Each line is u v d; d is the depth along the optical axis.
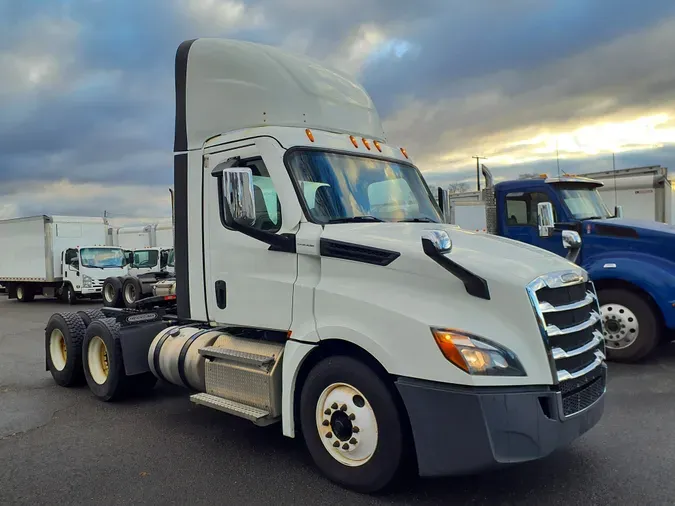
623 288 7.52
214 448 4.85
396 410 3.58
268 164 4.43
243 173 3.95
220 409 4.50
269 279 4.37
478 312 3.46
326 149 4.60
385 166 5.02
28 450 4.89
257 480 4.14
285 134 4.44
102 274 21.95
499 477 4.07
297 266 4.24
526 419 3.28
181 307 5.17
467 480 4.03
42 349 10.50
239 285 4.61
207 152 4.91
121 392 6.29
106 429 5.43
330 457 3.96
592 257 7.91
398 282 3.73
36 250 23.28
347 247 3.95
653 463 4.27
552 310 3.47
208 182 4.89
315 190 4.36
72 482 4.19
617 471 4.14
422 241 3.52
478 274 3.47
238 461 4.53
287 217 4.27
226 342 4.93
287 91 4.77
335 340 3.98
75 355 6.99
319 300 3.99
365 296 3.74
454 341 3.31
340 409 3.86
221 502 3.80
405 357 3.46
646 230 7.48
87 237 23.95
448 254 3.68
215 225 4.82
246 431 5.30
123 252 23.06
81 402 6.46
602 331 4.15
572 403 3.55
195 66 5.06
